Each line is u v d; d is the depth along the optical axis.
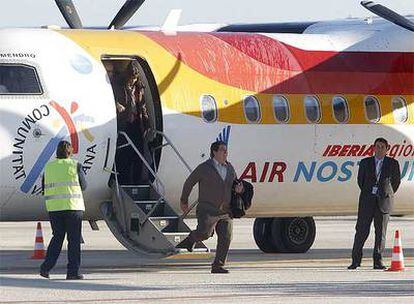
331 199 57.75
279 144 55.34
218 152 47.25
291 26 62.25
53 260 45.88
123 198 50.34
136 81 52.72
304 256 59.53
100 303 38.78
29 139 48.62
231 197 47.44
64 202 45.28
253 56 55.75
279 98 55.69
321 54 57.84
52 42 50.72
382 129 58.25
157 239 48.81
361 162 50.34
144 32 54.31
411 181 59.75
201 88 53.47
